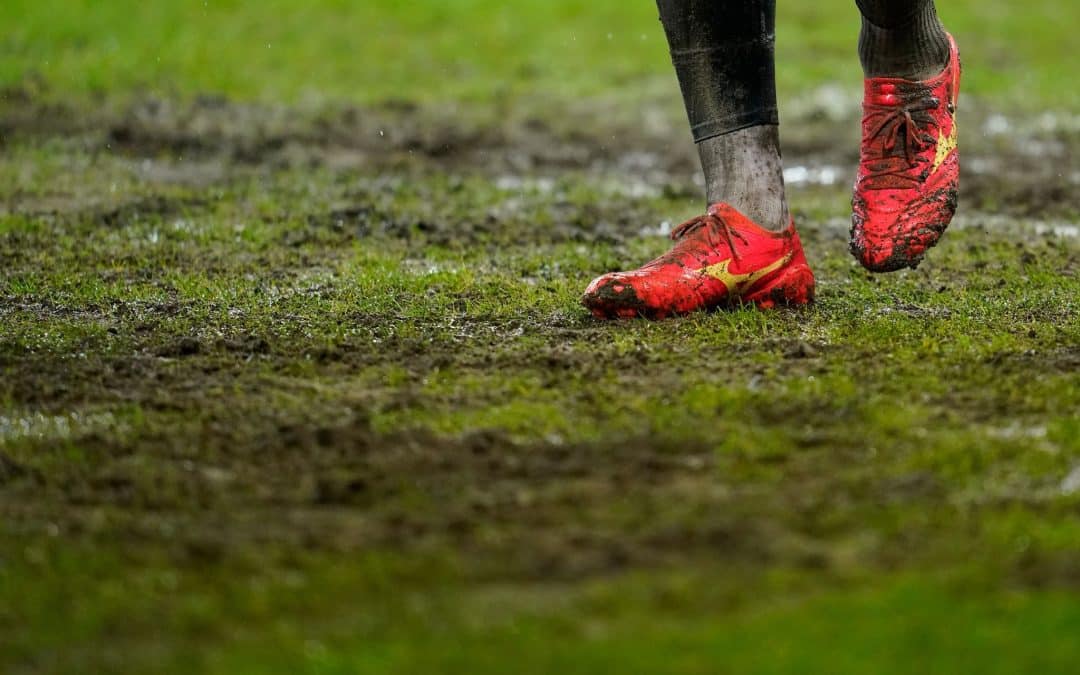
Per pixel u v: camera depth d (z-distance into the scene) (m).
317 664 7.79
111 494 10.13
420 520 9.58
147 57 36.81
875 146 14.62
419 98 33.91
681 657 7.73
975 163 26.05
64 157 25.59
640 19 45.00
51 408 11.98
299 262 17.97
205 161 25.92
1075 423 11.05
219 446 11.01
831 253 18.50
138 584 8.77
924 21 14.30
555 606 8.34
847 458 10.48
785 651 7.76
